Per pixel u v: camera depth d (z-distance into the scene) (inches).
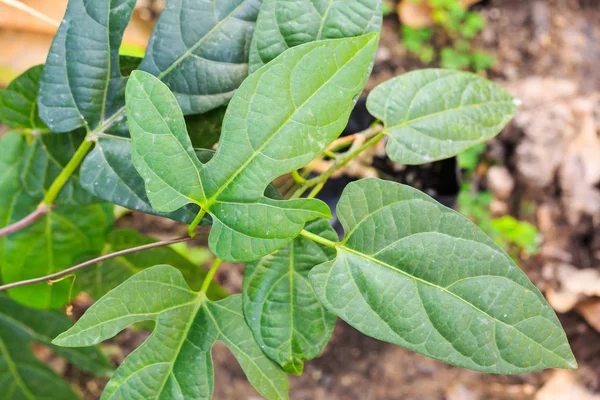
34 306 28.6
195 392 22.2
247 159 20.8
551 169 56.9
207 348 22.4
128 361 21.9
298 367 22.4
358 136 25.8
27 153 26.7
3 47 35.0
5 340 33.1
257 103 20.6
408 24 66.4
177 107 20.7
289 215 20.8
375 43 20.6
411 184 31.8
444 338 21.3
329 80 20.6
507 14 68.2
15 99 25.3
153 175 20.8
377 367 51.4
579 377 51.7
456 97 24.0
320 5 22.1
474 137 24.0
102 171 23.4
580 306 53.6
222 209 21.0
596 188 56.2
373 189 21.5
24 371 34.1
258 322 22.4
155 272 22.1
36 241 27.8
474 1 67.5
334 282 21.4
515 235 57.0
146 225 51.1
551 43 66.3
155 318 22.1
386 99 23.9
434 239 21.4
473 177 59.5
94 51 22.9
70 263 28.3
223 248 21.0
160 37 22.9
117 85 23.4
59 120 23.3
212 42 23.0
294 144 20.8
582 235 56.2
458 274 21.3
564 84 61.2
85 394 46.6
